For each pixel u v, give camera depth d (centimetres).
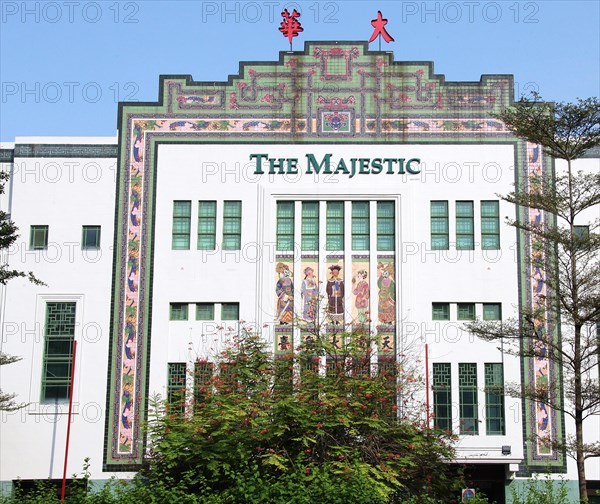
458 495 3894
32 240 4372
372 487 2961
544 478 4050
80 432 4166
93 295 4306
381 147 4391
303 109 4438
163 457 3369
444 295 4253
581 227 4291
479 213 4331
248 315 4253
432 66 4453
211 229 4356
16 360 3669
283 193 4353
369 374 3684
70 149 4447
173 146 4428
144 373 4219
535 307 4209
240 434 3231
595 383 4075
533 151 4366
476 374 4181
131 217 4372
